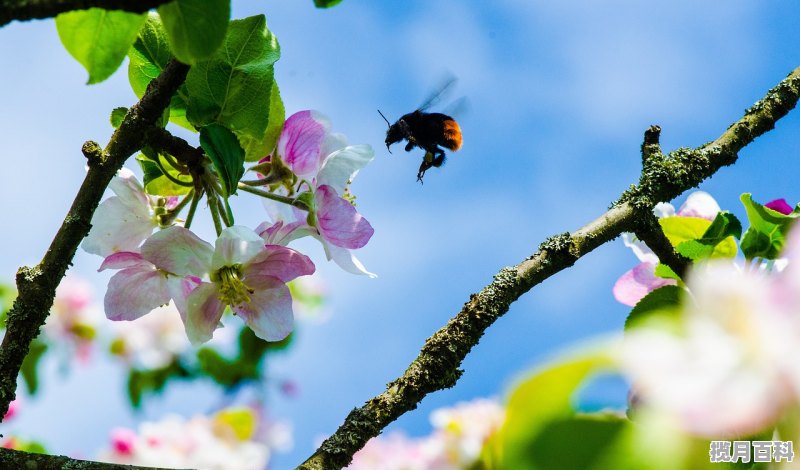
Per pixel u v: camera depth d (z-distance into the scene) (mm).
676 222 879
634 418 387
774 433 416
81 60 801
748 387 391
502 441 393
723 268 458
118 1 761
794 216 846
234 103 880
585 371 378
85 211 848
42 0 759
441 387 854
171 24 788
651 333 400
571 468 381
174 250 880
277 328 888
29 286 844
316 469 836
